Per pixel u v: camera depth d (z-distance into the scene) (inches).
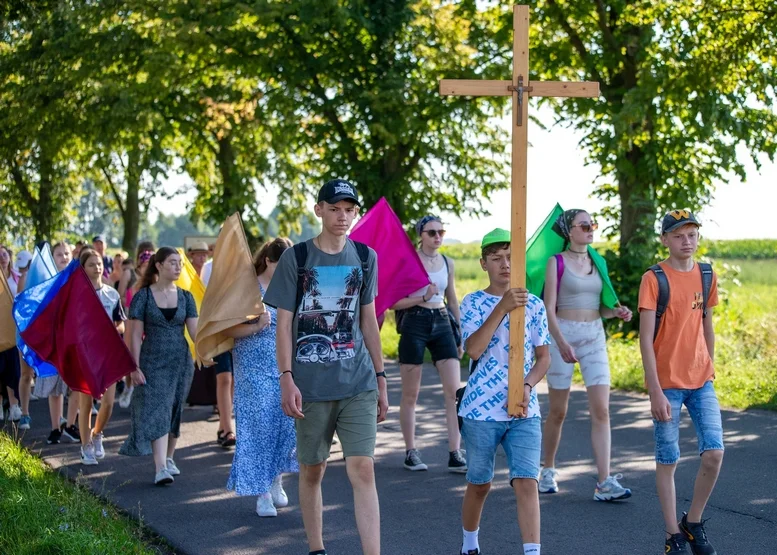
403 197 922.1
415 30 891.4
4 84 1018.1
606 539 220.2
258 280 261.3
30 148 1103.6
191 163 1221.7
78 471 302.4
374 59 903.7
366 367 188.4
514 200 181.9
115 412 424.5
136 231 1234.6
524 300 179.9
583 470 291.1
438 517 243.6
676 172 738.2
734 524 229.0
